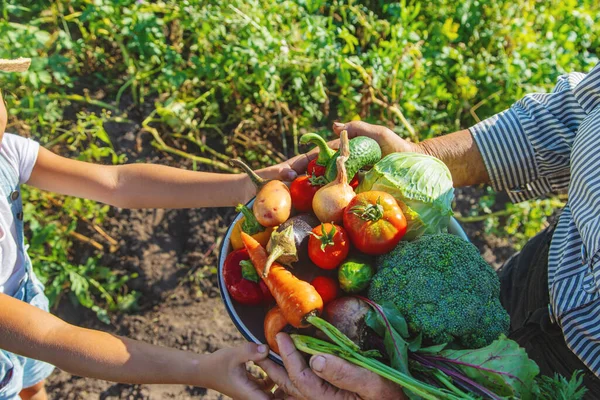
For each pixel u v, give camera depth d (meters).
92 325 1.48
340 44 1.78
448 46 1.86
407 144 1.07
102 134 1.58
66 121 1.66
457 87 1.79
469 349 0.82
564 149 1.05
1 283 1.01
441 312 0.81
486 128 1.09
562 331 0.95
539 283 1.02
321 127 1.75
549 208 1.67
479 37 1.88
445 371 0.81
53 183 1.06
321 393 0.84
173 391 1.43
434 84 1.76
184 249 1.57
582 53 1.91
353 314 0.82
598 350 0.90
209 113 1.69
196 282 1.54
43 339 0.87
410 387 0.78
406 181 0.89
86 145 1.63
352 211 0.85
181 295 1.53
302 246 0.86
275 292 0.83
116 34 1.72
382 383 0.81
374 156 0.94
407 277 0.82
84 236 1.54
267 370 0.89
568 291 0.92
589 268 0.89
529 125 1.07
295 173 1.02
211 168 1.68
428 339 0.83
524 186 1.14
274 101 1.71
